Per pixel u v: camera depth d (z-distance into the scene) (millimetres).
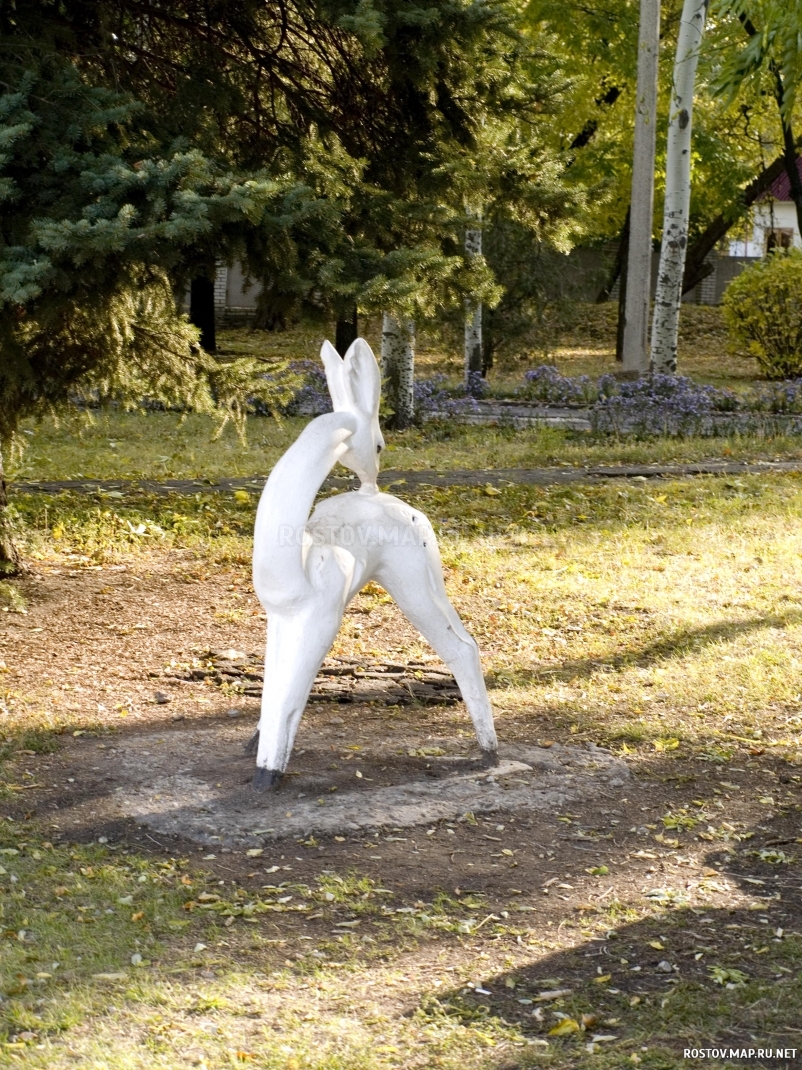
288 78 9367
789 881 4668
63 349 8508
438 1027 3609
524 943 4152
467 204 9703
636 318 21641
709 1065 3424
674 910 4410
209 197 6773
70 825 5035
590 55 25406
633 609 8844
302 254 7586
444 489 13094
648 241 21422
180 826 4980
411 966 3982
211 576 9430
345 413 5457
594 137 32562
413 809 5184
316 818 5043
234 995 3771
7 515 9234
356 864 4711
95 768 5637
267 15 9234
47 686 6879
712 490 13148
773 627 8250
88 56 8484
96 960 3967
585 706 6828
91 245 6445
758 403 19500
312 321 7723
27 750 5879
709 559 10188
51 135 7066
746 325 26422
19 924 4199
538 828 5125
